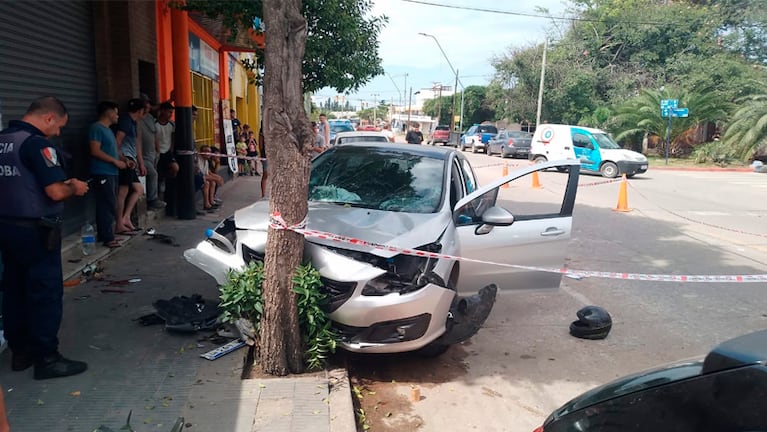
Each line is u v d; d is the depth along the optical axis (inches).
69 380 155.5
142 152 351.3
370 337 170.6
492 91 1809.8
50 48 254.8
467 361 201.6
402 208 208.5
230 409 147.5
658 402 78.3
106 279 237.6
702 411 72.8
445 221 199.0
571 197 229.6
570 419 89.2
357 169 231.5
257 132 1107.9
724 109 1264.8
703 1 1699.1
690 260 353.1
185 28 368.5
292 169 156.0
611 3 1750.7
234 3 337.7
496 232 214.1
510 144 1268.5
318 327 170.4
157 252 283.3
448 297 180.7
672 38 1589.6
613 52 1699.1
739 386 70.0
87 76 298.8
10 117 219.6
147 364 167.2
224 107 675.4
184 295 222.2
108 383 155.6
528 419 164.1
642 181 842.8
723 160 1178.6
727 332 234.8
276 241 160.4
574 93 1606.8
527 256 221.8
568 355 209.0
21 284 154.6
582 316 225.5
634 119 1318.9
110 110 272.2
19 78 226.4
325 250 173.9
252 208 209.3
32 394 147.7
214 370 165.8
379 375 188.2
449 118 2834.6
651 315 253.4
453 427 158.6
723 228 464.8
